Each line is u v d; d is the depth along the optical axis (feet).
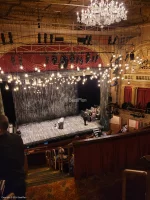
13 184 8.64
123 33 50.80
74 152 16.49
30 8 39.50
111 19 24.61
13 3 35.81
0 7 38.17
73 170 17.90
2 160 8.50
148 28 45.44
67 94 68.13
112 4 23.36
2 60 42.57
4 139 8.80
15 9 39.83
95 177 17.39
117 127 56.90
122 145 18.34
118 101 56.49
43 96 64.28
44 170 25.29
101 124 61.46
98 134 53.62
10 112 61.41
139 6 38.55
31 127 60.44
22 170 9.05
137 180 16.08
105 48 52.90
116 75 54.44
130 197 14.33
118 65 51.62
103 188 15.81
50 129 58.49
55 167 26.53
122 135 17.95
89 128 58.44
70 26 47.65
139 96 51.31
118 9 23.95
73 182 16.71
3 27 40.06
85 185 16.28
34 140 50.57
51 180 17.20
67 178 17.37
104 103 58.95
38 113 64.95
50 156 31.73
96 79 69.82
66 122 64.54
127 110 52.60
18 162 8.87
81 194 15.20
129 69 52.06
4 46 41.83
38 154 42.65
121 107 55.31
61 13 44.01
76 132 55.77
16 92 59.62
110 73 55.57
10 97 59.98
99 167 17.88
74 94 69.36
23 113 62.54
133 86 51.83
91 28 50.19
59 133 55.16
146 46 46.85
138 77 50.26
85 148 16.84
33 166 34.78
